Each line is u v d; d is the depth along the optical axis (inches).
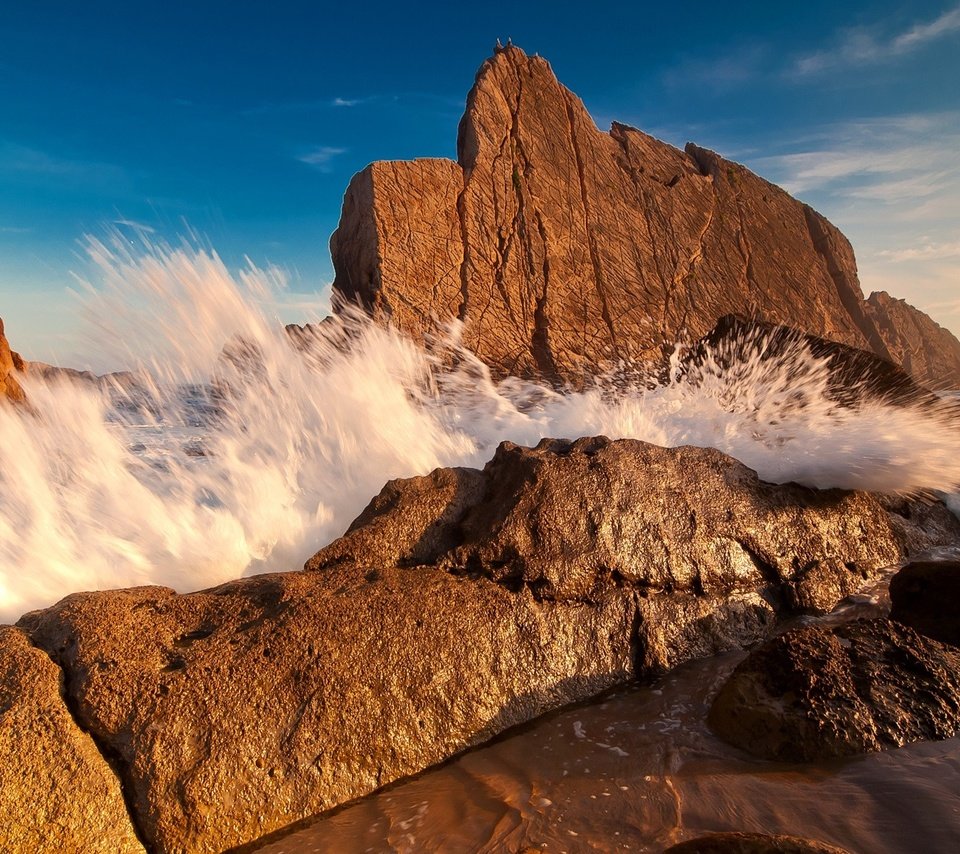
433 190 869.2
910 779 90.3
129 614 104.4
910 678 106.8
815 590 146.3
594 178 981.8
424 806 91.1
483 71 949.2
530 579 123.4
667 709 113.7
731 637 135.0
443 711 104.5
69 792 82.0
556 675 117.0
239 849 84.9
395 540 130.3
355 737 96.8
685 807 87.7
